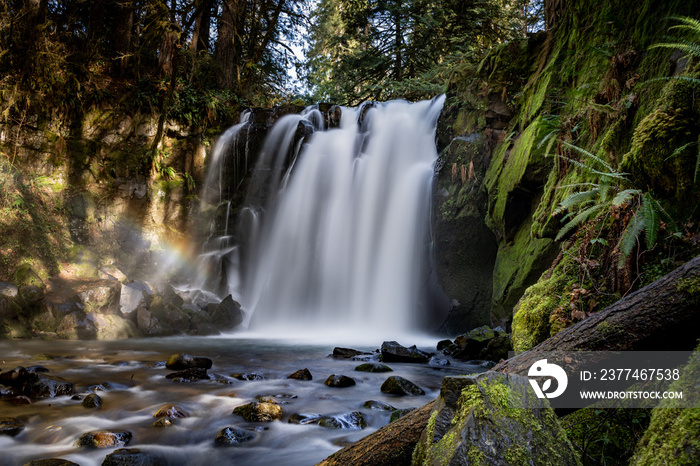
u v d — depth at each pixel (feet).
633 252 10.91
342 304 42.45
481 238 34.22
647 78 15.17
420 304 37.76
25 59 41.93
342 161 46.26
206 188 50.83
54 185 43.06
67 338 31.40
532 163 24.14
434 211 37.78
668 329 6.88
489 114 32.63
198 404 15.97
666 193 11.18
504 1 58.59
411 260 38.99
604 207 12.82
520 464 5.33
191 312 40.01
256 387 18.56
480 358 24.95
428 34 61.26
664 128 11.18
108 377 19.66
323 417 14.44
